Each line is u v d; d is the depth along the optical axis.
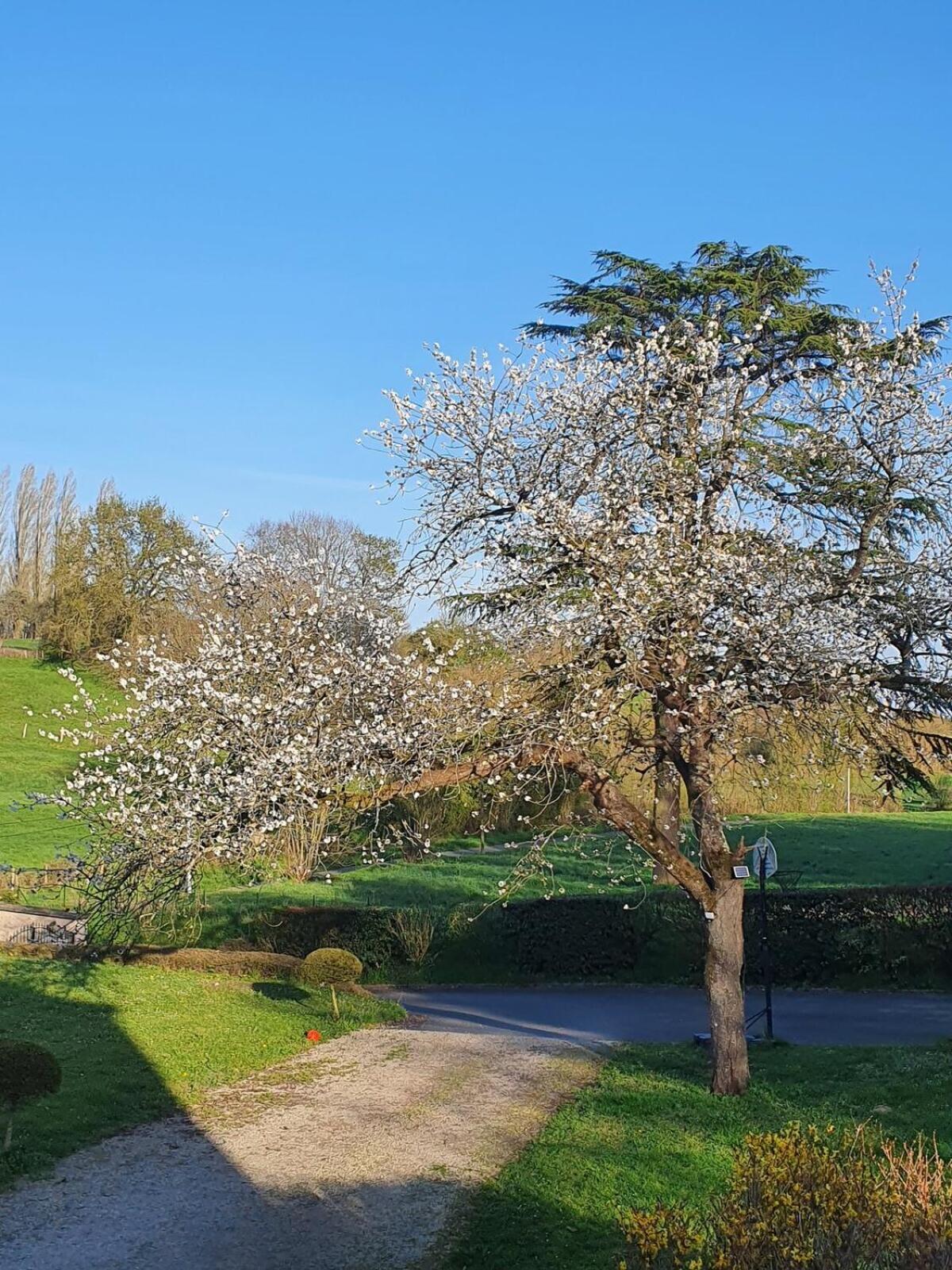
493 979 24.91
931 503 13.08
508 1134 11.73
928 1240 5.18
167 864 10.91
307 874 29.17
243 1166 10.82
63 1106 12.42
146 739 11.20
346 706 11.68
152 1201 9.86
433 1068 15.24
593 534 12.05
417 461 12.74
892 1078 13.52
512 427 12.80
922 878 29.11
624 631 11.50
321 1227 9.16
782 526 13.09
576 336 18.45
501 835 36.19
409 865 32.69
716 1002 13.12
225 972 22.17
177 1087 13.71
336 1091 13.92
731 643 12.07
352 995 21.00
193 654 12.45
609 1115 12.17
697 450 12.86
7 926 25.39
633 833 12.72
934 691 12.35
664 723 12.84
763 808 19.94
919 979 22.42
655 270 19.09
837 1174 5.78
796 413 13.91
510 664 12.70
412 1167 10.65
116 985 19.70
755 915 23.36
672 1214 6.02
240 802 10.48
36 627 71.94
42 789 44.78
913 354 13.41
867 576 12.61
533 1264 8.14
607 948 24.67
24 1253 8.73
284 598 11.77
